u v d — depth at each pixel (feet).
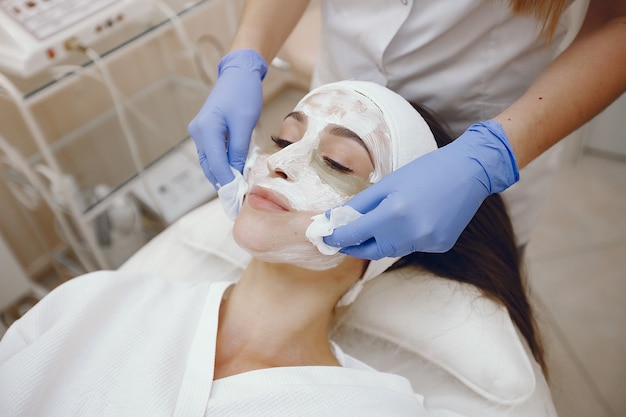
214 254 4.01
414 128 2.86
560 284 5.90
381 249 2.47
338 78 3.70
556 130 2.63
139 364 2.69
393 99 2.89
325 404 2.64
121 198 5.50
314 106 2.88
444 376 3.36
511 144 2.51
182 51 6.51
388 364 3.45
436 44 3.06
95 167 5.88
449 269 3.48
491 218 3.35
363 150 2.74
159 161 5.66
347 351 3.55
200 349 2.79
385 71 3.26
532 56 3.10
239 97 3.22
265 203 2.65
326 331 3.15
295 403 2.61
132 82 6.13
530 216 4.04
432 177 2.41
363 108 2.81
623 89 2.72
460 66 3.14
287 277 2.85
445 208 2.39
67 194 4.56
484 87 3.18
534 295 5.34
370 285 3.54
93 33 4.27
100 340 2.89
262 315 2.95
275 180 2.68
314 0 5.99
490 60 3.06
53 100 5.33
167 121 6.48
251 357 2.91
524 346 3.49
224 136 3.17
